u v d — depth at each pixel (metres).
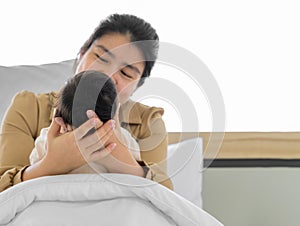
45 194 1.16
